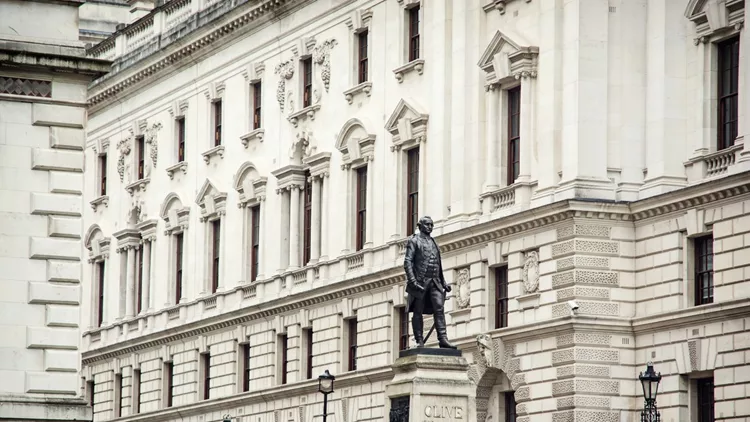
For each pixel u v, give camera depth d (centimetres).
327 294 11075
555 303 9075
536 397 9181
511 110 9644
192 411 12625
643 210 8938
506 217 9369
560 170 9156
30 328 7181
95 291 14362
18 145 7244
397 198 10456
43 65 7231
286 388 11469
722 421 8394
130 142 13888
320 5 11388
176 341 12938
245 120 12212
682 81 8912
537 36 9400
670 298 8781
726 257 8462
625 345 9006
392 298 10475
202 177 12750
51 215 7262
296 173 11569
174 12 13388
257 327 11950
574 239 8969
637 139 9075
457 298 9888
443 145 10031
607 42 9100
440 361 7219
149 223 13362
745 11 8444
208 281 12594
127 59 13812
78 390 7219
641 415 8256
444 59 10075
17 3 7269
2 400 7069
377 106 10762
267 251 11862
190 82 12988
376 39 10819
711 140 8719
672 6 8944
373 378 10556
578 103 9025
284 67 11775
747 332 8281
